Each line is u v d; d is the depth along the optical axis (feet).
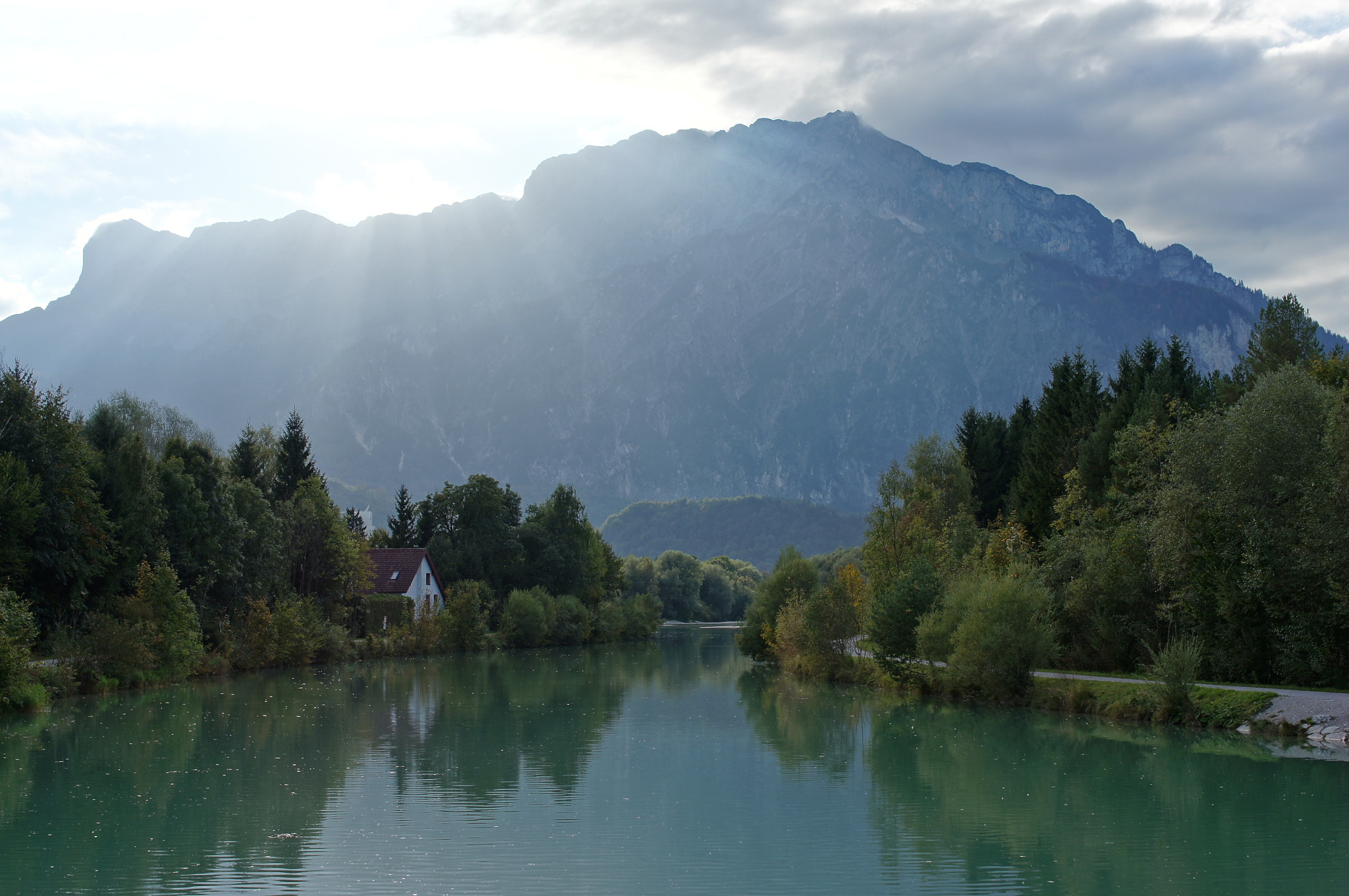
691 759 106.83
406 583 300.81
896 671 175.01
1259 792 86.69
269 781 92.53
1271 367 180.34
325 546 255.70
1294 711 114.11
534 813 80.89
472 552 346.13
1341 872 64.44
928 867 66.23
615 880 63.31
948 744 116.47
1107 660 164.76
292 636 217.77
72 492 164.55
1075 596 165.78
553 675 218.59
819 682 203.82
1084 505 188.65
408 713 143.43
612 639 397.39
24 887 61.00
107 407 209.46
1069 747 112.16
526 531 375.04
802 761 105.60
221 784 91.09
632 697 171.42
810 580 264.52
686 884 62.23
